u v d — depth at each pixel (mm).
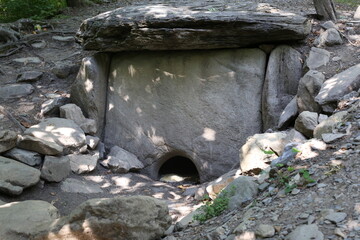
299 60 7320
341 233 3496
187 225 4859
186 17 7137
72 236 4461
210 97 7699
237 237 3988
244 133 7578
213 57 7668
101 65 8234
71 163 7023
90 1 14094
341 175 4246
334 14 8188
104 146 8047
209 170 7738
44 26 11664
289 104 7023
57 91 8695
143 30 7344
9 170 6062
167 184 7676
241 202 4793
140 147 8102
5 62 9906
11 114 7875
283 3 9516
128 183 7262
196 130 7785
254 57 7523
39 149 6617
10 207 5082
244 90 7578
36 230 4617
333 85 6270
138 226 4461
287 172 4762
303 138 5977
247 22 7055
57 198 6285
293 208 4039
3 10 12812
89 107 8133
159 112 7988
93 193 6652
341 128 5242
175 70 7855
